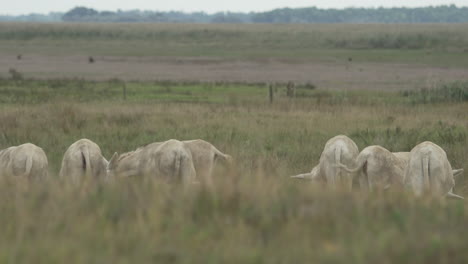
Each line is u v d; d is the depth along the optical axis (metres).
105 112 100.81
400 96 149.00
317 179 51.03
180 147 48.44
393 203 30.59
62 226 26.81
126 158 49.94
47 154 69.25
